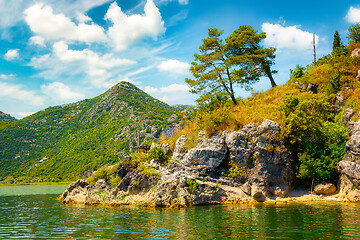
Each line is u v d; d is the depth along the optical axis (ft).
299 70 143.02
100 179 114.21
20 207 99.14
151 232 49.26
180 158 108.47
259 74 147.43
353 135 88.69
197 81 138.62
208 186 92.22
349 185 85.71
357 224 50.83
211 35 143.64
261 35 145.07
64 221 64.95
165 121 559.38
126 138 575.79
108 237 46.24
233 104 136.98
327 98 116.26
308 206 77.25
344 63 125.59
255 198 92.38
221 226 52.70
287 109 104.99
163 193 92.07
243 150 98.73
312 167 94.02
